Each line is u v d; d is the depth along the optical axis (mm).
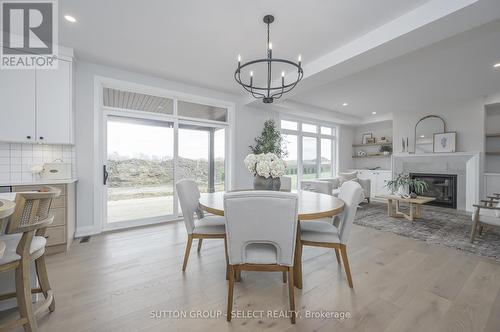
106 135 3328
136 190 3592
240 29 2393
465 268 2189
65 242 2541
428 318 1487
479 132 4895
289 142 6137
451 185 5242
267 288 1859
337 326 1418
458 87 4180
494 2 1677
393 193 4887
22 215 1186
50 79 2678
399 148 6172
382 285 1893
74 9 2080
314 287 1864
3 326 1156
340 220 2211
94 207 3160
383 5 2006
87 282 1911
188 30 2412
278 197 1401
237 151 4664
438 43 2609
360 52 2525
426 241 2959
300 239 1897
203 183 4285
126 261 2316
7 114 2480
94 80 3160
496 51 2805
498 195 3568
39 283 1495
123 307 1591
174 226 3559
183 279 1979
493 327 1402
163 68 3359
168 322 1451
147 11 2105
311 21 2244
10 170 2684
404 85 4098
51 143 2717
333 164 7344
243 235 1459
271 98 2201
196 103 4203
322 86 4188
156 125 3777
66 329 1374
